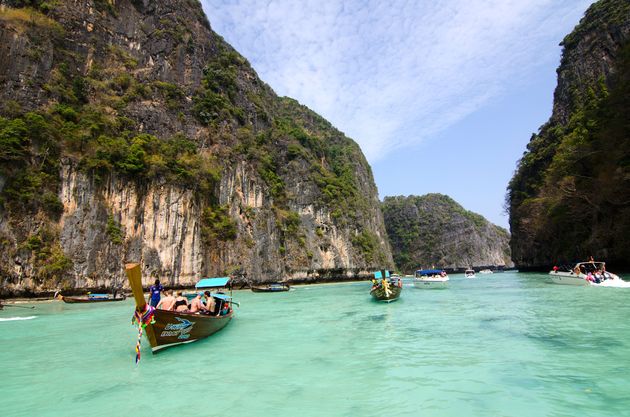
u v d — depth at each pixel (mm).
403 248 154500
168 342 11125
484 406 6512
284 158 67938
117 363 10344
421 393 7270
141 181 40938
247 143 58656
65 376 9188
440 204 166875
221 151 52188
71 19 44906
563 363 8734
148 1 55906
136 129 44719
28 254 31922
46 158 34656
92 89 43438
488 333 12617
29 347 12641
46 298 31953
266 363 9906
